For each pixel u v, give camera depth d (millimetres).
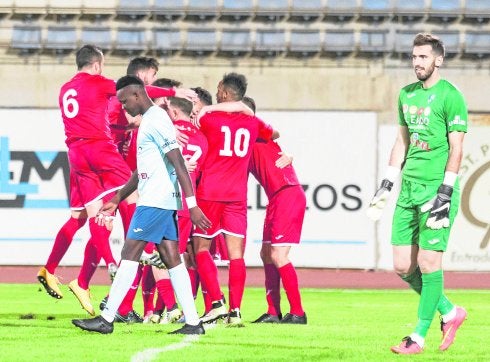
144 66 31250
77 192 31719
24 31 95562
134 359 20328
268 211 31531
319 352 22328
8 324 29922
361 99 84375
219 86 30109
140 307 42062
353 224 78750
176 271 24250
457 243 78875
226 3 97062
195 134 29328
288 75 84875
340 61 94312
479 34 96250
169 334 25156
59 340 24281
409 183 22156
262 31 96250
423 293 22078
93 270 30953
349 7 96688
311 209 78812
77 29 96312
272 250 31312
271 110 79125
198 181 29516
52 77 84812
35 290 55281
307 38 95688
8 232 79062
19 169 79062
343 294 56094
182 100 29781
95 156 30625
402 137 23031
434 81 22031
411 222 22344
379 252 78688
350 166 79000
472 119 80062
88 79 30812
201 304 43938
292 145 79062
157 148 23125
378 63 93750
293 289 31438
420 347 22156
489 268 78750
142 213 23359
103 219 24141
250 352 21984
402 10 96312
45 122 79125
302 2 96750
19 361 20031
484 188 78938
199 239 29234
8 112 79000
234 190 29141
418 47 21875
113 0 96688
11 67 92375
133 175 24125
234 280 29422
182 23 96875
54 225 79062
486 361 21312
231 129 29109
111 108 31875
